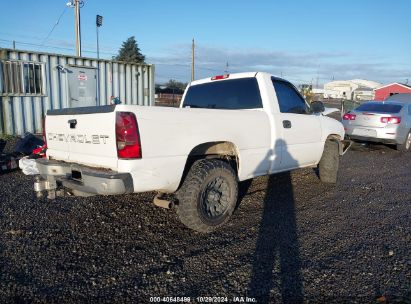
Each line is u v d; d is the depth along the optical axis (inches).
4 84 442.0
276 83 201.2
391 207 196.2
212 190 154.7
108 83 541.0
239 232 158.1
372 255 135.7
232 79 203.5
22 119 462.3
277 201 204.8
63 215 175.9
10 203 191.6
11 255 132.0
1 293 107.8
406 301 105.7
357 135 429.7
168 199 149.5
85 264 127.1
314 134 219.0
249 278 118.6
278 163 192.4
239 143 165.6
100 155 135.6
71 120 147.9
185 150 142.0
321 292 110.6
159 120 133.1
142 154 128.4
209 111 153.3
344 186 242.8
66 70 493.7
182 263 128.8
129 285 114.0
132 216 176.4
